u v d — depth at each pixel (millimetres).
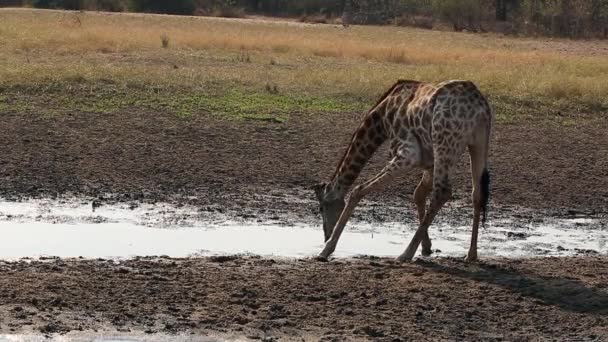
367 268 10781
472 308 9461
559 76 25594
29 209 13422
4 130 17781
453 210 14227
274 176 15953
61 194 14328
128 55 28328
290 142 18141
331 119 19953
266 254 11461
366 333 8695
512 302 9688
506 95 22688
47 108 19484
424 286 10086
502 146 18422
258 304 9359
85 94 20609
